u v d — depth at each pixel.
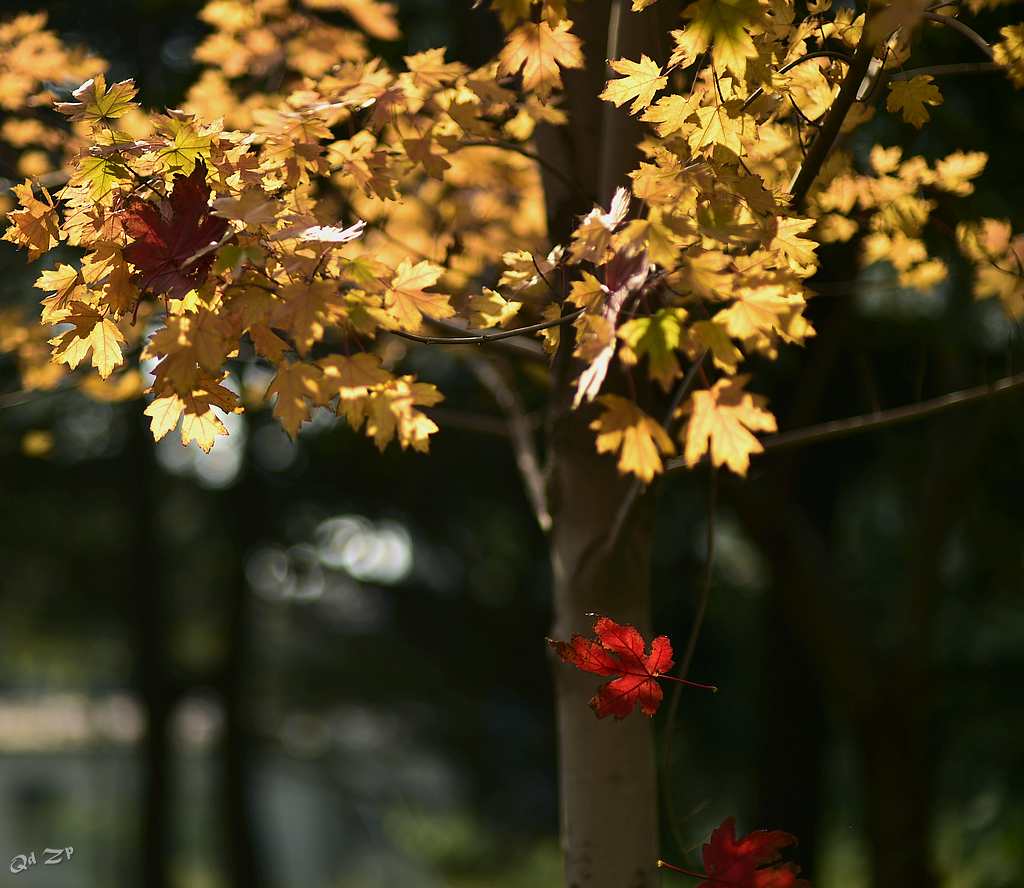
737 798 11.79
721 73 1.66
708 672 12.16
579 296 1.58
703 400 1.65
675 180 1.61
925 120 1.87
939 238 3.02
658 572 11.43
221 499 14.12
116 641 21.50
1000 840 7.89
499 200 3.05
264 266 1.60
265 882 14.10
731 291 1.51
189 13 5.32
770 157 2.12
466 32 3.64
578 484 2.34
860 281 3.17
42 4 4.34
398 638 15.46
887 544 11.05
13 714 31.59
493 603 14.41
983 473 7.15
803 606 5.55
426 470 11.93
